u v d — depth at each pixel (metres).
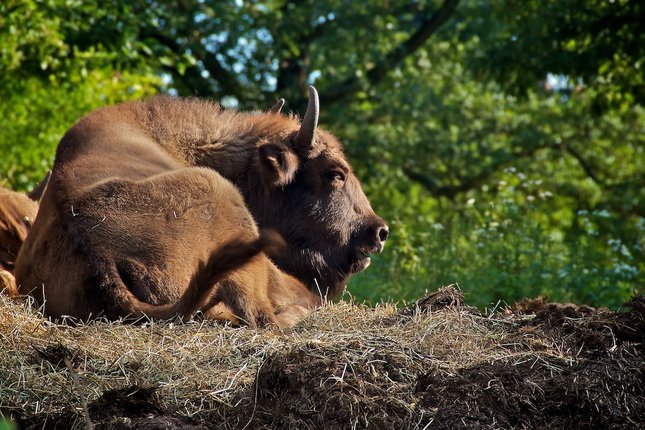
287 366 17.28
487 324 22.34
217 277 21.53
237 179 28.08
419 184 94.25
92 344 20.09
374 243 29.34
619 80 63.31
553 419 16.94
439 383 17.27
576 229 71.69
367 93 87.56
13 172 58.06
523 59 61.41
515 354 19.02
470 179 90.12
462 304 24.09
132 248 22.23
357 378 17.16
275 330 21.77
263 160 27.64
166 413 17.19
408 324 21.64
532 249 42.97
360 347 18.36
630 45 58.84
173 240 22.44
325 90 87.88
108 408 17.17
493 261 42.28
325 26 86.31
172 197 22.80
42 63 54.56
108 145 25.52
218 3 80.50
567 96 87.12
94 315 22.03
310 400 16.67
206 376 18.70
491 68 63.38
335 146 29.45
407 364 18.17
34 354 19.44
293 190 28.50
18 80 56.59
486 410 16.69
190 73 86.75
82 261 22.19
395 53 88.31
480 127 89.69
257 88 86.69
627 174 89.12
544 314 22.44
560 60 60.22
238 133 28.44
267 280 23.45
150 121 27.52
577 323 21.16
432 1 89.62
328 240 28.77
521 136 88.38
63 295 22.50
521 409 16.97
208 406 17.80
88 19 57.59
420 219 61.09
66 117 58.19
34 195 31.30
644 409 17.14
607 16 59.03
